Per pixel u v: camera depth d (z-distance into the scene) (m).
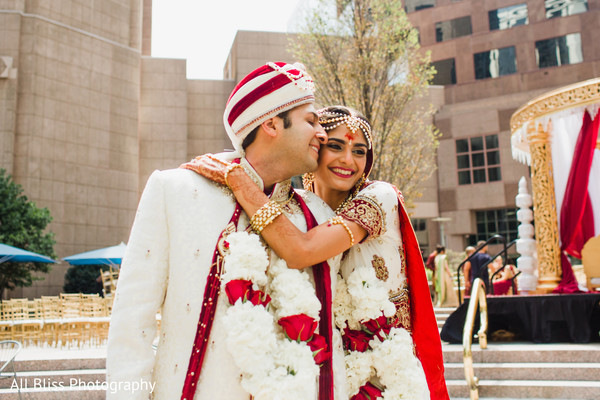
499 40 28.45
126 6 24.70
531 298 6.78
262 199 1.60
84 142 22.44
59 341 9.59
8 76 20.89
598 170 8.47
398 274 2.06
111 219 22.86
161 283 1.54
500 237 8.52
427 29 30.11
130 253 1.53
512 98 27.45
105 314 10.72
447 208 27.53
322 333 1.62
